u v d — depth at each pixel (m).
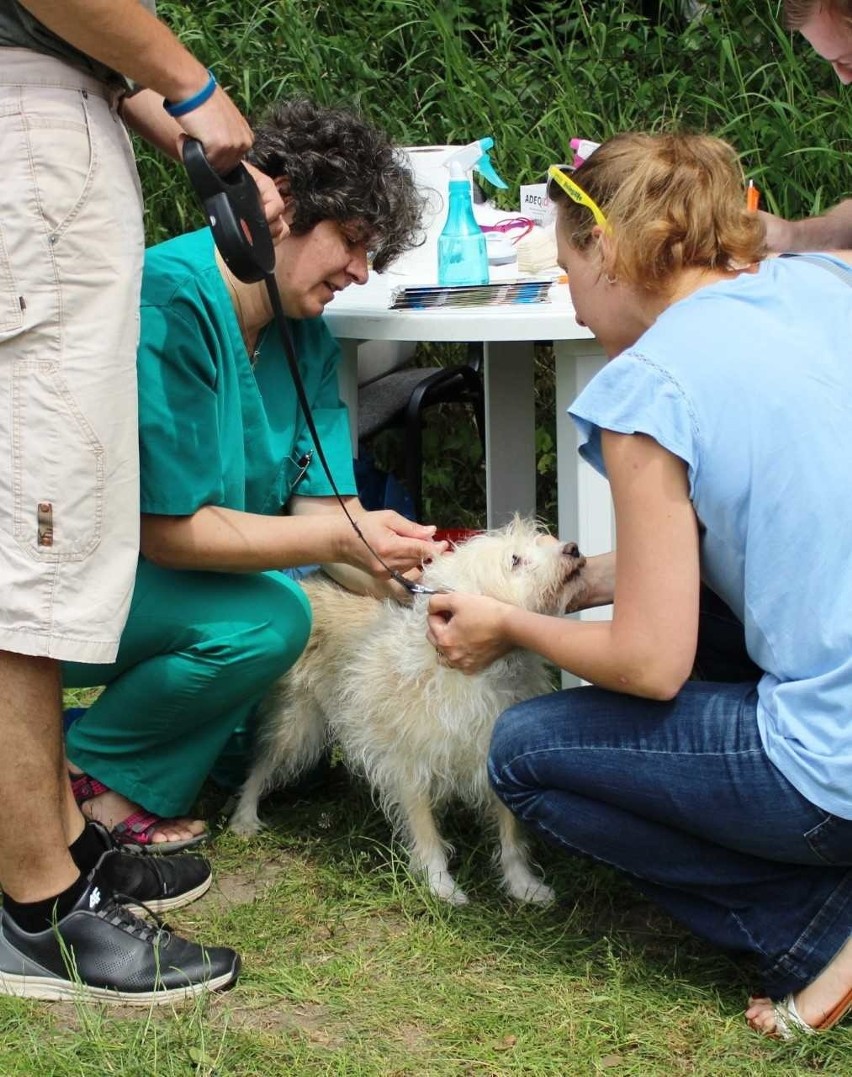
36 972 2.28
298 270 2.58
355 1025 2.22
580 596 2.62
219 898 2.68
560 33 5.30
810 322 2.06
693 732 2.11
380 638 2.76
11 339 2.03
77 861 2.35
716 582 2.10
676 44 4.97
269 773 3.03
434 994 2.31
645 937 2.49
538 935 2.49
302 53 4.93
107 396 2.07
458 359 5.06
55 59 2.03
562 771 2.21
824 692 1.97
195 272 2.54
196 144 2.17
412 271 3.41
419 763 2.72
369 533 2.62
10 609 2.09
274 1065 2.10
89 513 2.09
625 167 2.11
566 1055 2.12
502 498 3.74
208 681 2.68
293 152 2.51
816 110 4.65
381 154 2.58
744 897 2.19
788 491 1.96
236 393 2.62
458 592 2.41
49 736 2.20
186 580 2.69
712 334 2.01
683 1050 2.14
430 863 2.73
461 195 3.03
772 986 2.18
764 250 2.18
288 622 2.71
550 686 2.76
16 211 2.00
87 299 2.05
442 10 5.11
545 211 3.43
